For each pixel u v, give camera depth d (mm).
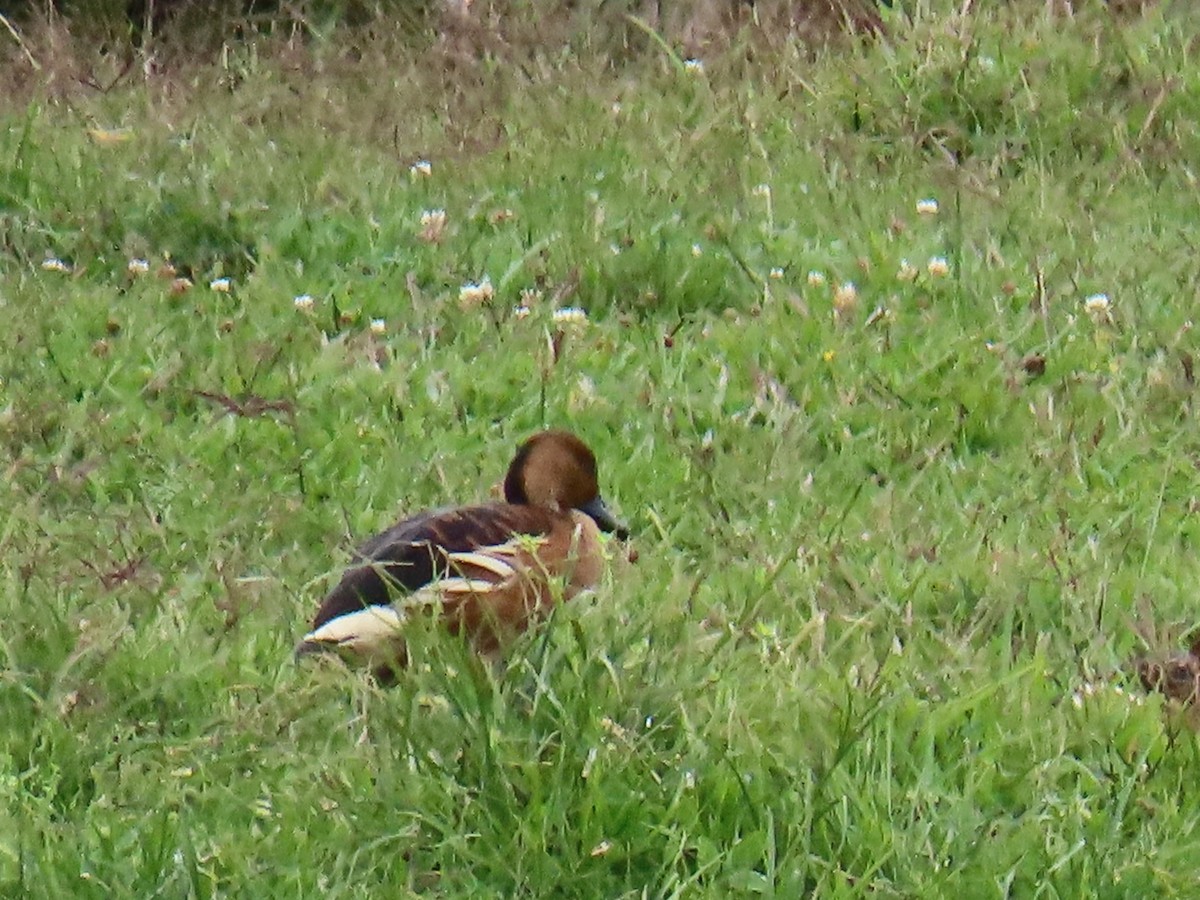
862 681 8562
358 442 11719
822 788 7812
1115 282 13812
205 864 7645
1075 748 8461
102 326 13297
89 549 10117
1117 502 11078
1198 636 9641
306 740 8453
